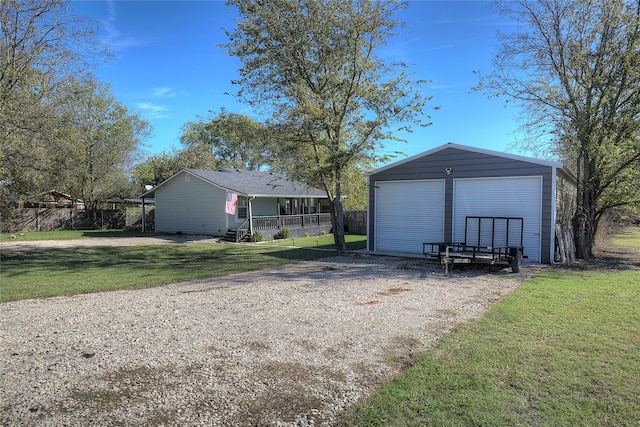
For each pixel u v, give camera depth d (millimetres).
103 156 27625
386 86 12820
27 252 15695
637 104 11516
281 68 12930
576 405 3053
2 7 11703
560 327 5023
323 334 4898
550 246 11289
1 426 2816
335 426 2836
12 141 11328
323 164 13570
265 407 3107
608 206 13430
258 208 24453
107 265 12047
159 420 2916
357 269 10750
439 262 11531
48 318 5816
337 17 12555
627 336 4633
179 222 24688
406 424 2826
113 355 4234
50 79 12875
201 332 5027
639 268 10461
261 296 7234
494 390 3311
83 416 2967
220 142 44312
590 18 12078
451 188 13000
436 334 4852
